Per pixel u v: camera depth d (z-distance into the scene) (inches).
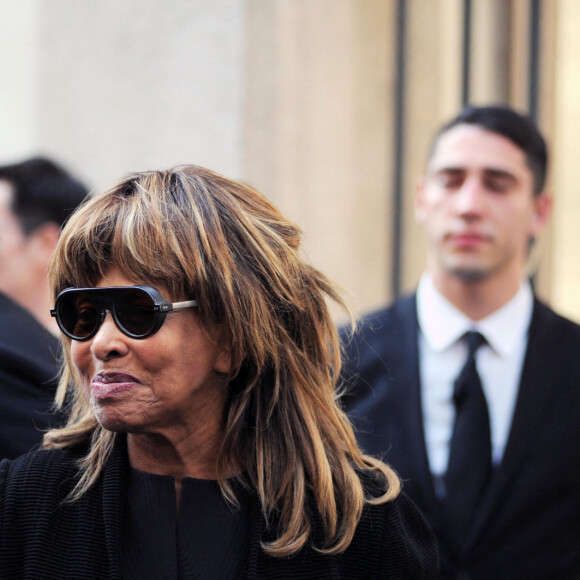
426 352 175.8
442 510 163.8
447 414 171.2
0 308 156.5
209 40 274.8
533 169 184.4
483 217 175.5
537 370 171.2
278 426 114.1
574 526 164.2
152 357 101.4
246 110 270.5
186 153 276.1
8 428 144.6
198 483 109.7
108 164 289.4
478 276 174.4
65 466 111.9
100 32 295.4
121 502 107.6
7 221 187.2
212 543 108.8
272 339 110.7
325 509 111.9
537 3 300.8
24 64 319.0
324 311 117.9
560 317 180.4
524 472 164.1
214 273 105.1
